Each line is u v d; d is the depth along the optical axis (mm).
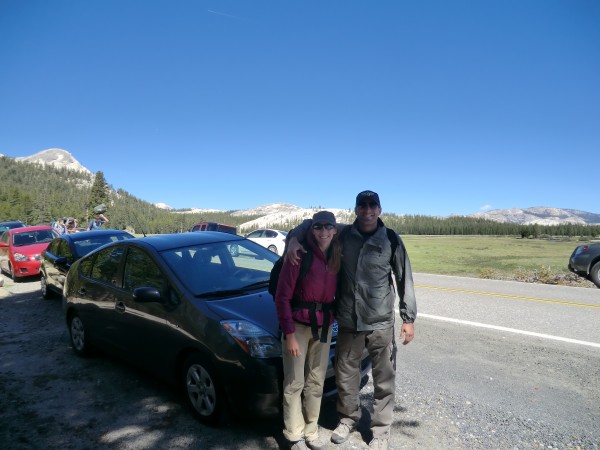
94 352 5590
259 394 3416
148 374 4973
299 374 3273
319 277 3215
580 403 4242
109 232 9438
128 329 4641
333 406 4184
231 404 3541
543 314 8102
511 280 13906
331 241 3254
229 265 4895
